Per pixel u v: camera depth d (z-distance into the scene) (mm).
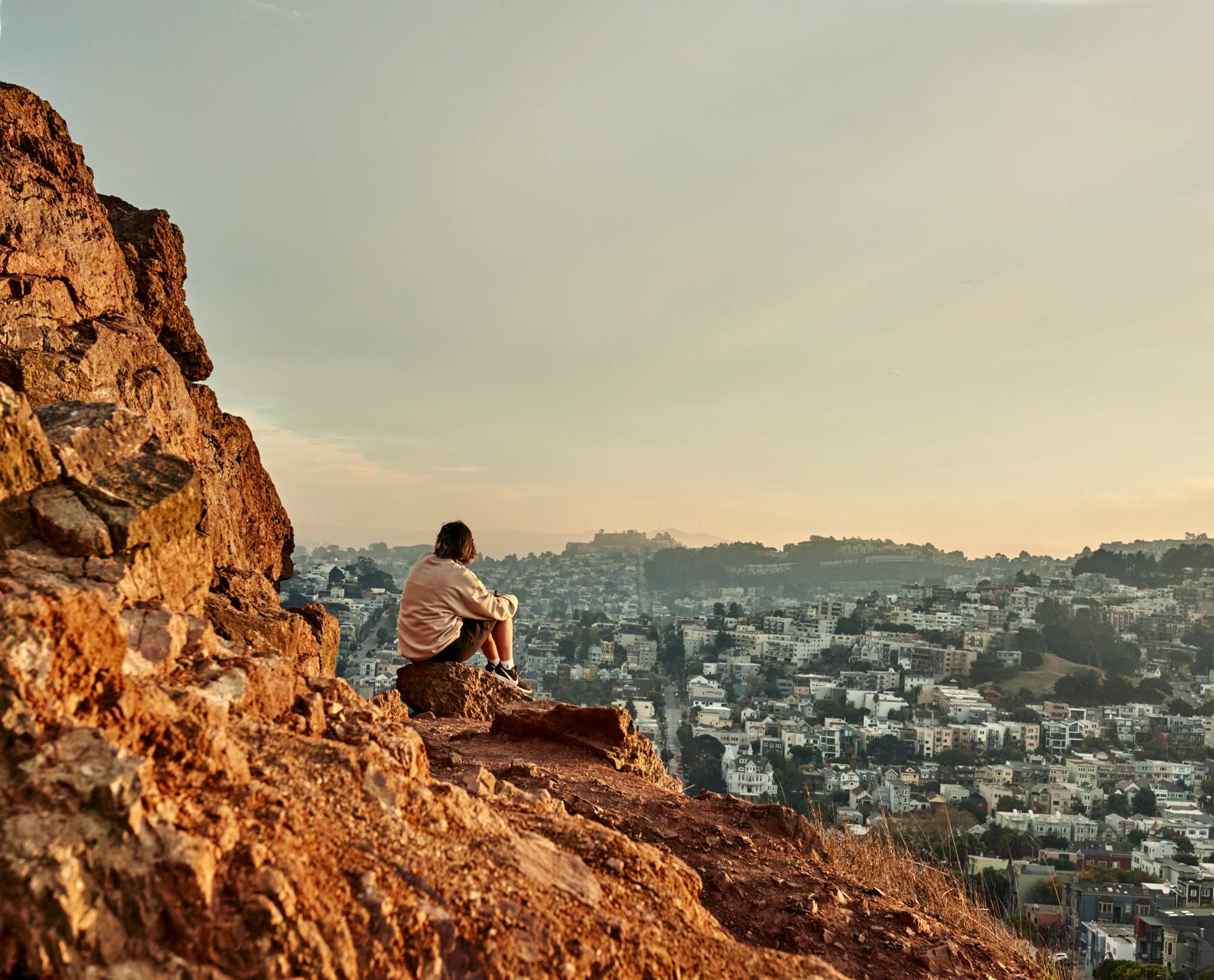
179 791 2311
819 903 4434
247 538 9242
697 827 5145
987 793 100562
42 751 2021
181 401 7410
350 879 2383
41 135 7336
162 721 2453
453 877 2592
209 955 1928
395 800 2855
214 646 3346
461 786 3770
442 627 8133
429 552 8477
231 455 9141
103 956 1820
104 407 3498
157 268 8578
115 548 3080
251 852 2152
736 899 4410
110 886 1893
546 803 4168
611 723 6551
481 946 2363
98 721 2283
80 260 7020
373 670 112312
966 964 4152
